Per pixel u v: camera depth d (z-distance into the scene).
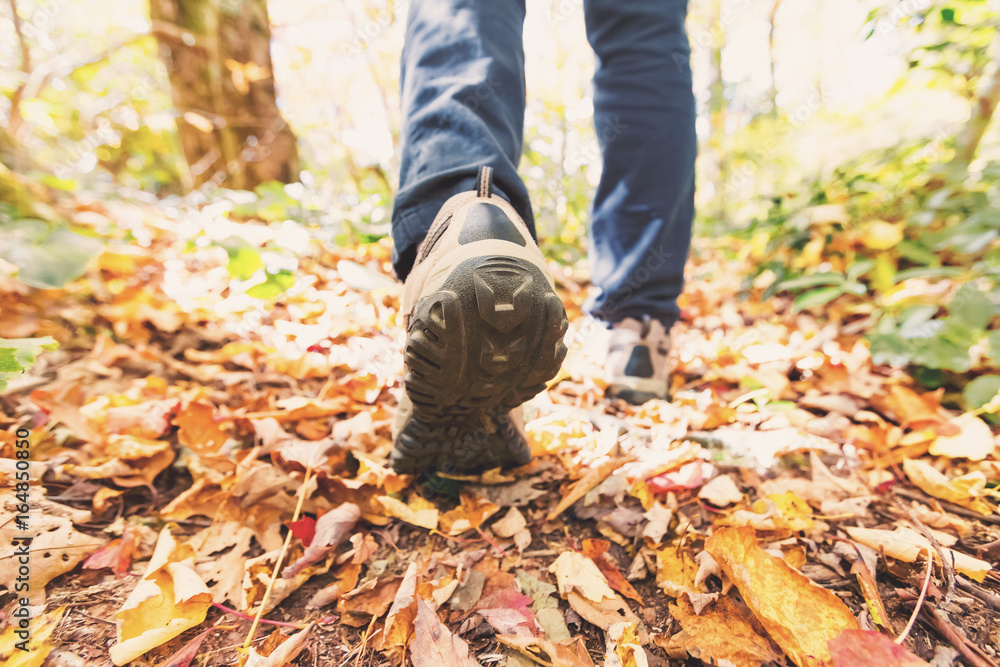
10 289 1.24
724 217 4.25
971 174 1.68
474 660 0.58
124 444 0.90
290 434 1.03
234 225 1.26
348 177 3.28
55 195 1.77
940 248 1.46
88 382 1.12
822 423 1.13
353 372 1.32
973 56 1.70
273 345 1.35
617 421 1.12
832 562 0.74
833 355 1.39
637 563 0.75
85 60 2.42
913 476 0.94
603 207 1.20
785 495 0.87
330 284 1.65
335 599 0.69
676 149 1.10
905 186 1.87
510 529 0.82
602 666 0.59
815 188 2.16
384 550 0.79
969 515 0.86
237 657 0.60
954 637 0.60
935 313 1.44
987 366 1.22
